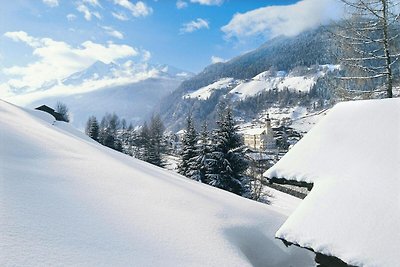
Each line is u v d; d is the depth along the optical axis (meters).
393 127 6.05
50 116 32.47
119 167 9.20
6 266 3.54
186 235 5.95
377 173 5.30
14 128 9.88
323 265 4.89
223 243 6.14
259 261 6.50
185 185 10.16
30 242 4.16
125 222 5.71
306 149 6.83
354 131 6.54
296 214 5.16
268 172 6.96
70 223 5.04
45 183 6.32
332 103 11.95
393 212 4.52
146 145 71.50
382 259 4.05
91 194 6.51
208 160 26.12
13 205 4.95
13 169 6.49
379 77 10.95
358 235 4.42
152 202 7.04
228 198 9.88
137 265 4.50
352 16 10.97
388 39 10.61
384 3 10.38
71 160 8.48
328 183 5.54
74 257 4.17
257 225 7.62
